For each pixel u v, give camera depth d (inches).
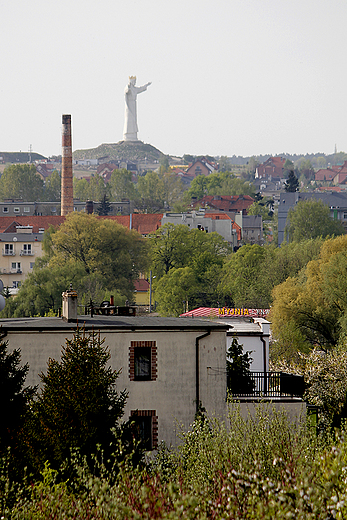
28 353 3946.9
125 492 2292.1
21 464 3240.7
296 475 2138.3
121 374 3998.5
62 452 3203.7
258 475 2135.8
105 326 3993.6
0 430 3430.1
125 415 3986.2
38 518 2449.6
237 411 3260.3
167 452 3912.4
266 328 6141.7
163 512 2005.4
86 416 3255.4
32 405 3390.7
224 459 2596.0
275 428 2965.1
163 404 4023.1
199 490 2271.2
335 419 5310.0
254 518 1982.0
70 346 3678.6
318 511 1927.9
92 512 2327.8
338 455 2101.4
